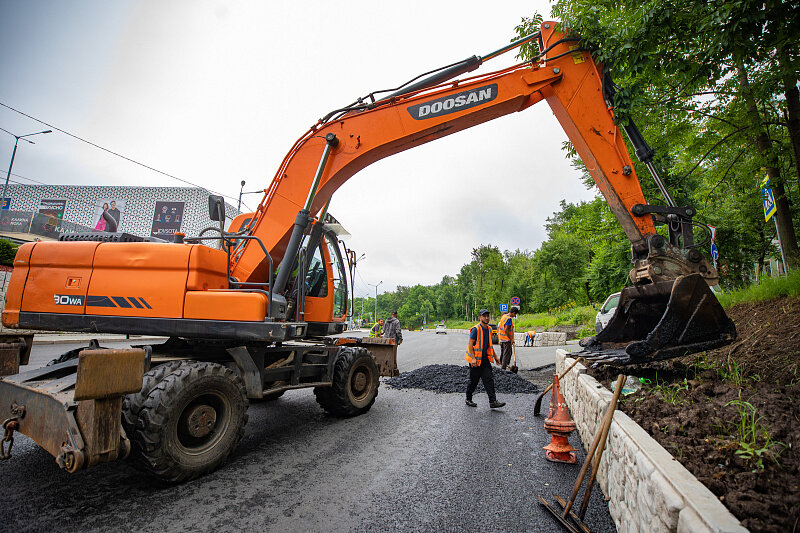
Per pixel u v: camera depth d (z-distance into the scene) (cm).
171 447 318
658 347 405
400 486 335
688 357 511
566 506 288
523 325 3244
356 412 578
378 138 514
